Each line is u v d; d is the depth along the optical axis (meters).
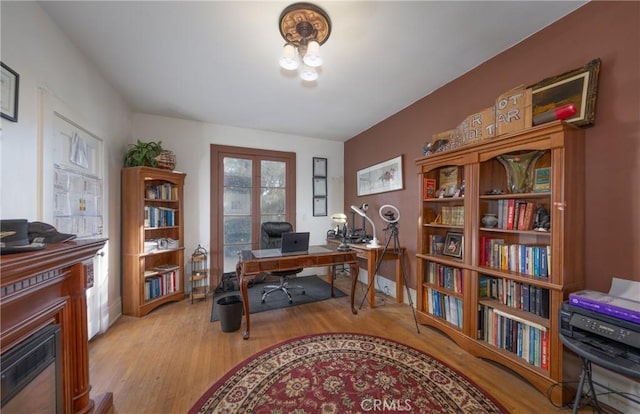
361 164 4.40
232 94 2.98
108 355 2.10
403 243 3.40
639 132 1.48
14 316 1.02
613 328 1.22
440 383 1.76
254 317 2.86
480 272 2.07
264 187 4.36
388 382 1.77
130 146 3.25
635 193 1.50
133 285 2.88
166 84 2.74
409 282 3.28
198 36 1.99
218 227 4.00
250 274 2.48
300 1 1.66
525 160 1.97
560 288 1.57
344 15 1.77
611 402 1.54
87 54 2.21
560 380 1.56
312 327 2.62
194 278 3.46
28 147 1.58
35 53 1.64
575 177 1.64
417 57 2.29
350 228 4.52
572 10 1.76
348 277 4.56
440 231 2.77
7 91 1.42
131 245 2.89
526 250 1.87
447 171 2.65
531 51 2.00
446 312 2.46
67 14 1.75
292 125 4.08
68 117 1.99
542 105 1.88
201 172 3.88
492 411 1.52
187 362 2.01
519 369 1.77
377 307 3.16
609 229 1.60
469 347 2.13
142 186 2.92
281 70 2.49
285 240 2.77
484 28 1.92
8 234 1.10
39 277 1.13
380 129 3.89
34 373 1.13
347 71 2.51
